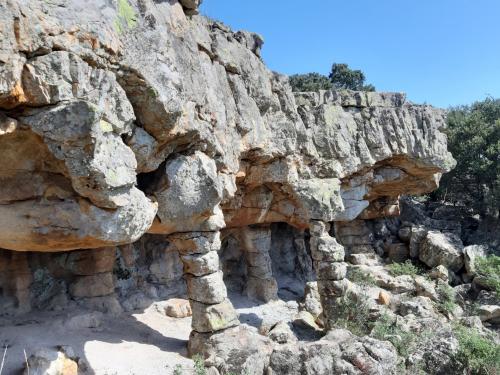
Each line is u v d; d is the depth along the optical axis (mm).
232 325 11367
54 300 12812
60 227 6688
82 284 13359
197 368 9875
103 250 13547
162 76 7625
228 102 12258
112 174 6246
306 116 16625
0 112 5535
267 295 17719
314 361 10516
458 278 22109
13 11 5113
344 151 16641
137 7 7531
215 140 10273
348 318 14445
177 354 11297
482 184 28734
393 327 14039
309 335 14578
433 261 22656
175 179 9023
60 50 5754
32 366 8539
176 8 9328
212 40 12141
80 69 5891
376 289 19219
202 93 9773
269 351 11297
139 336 12242
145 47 7375
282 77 15531
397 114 18531
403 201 28000
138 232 7160
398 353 12484
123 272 15211
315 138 16562
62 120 5617
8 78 5164
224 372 10117
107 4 6574
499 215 27812
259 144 13562
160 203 9156
